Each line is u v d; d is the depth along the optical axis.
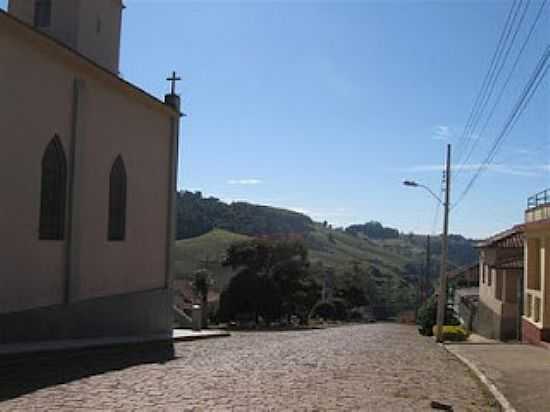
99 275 22.91
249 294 63.62
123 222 25.02
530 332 29.66
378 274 118.56
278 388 12.49
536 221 28.09
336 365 16.91
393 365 17.81
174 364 16.17
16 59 17.78
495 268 39.69
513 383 14.85
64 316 20.30
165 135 28.73
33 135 18.66
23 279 18.41
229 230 139.88
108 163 23.36
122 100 24.36
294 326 61.56
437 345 28.25
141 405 10.26
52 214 19.95
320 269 92.50
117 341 21.47
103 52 27.00
